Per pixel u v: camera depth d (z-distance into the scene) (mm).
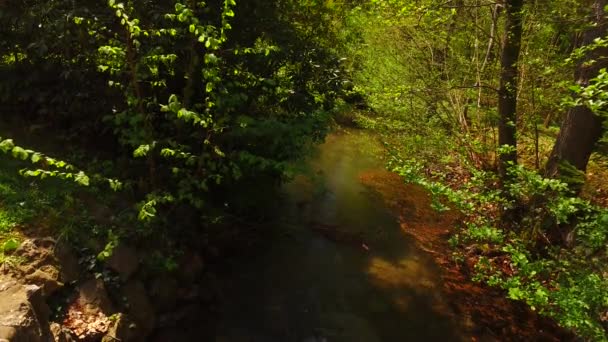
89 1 4531
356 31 9141
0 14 4453
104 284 3838
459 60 8172
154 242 4484
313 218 7012
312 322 4953
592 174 6746
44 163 4543
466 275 6039
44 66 4910
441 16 7477
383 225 7125
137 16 4305
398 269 6078
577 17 5750
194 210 5164
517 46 6438
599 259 4359
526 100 7176
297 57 5859
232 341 4469
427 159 8305
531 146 8055
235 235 5910
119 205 4566
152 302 4238
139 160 5027
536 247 5832
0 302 2980
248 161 4961
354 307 5293
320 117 5551
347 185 8359
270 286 5348
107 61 4141
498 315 5371
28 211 3943
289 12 6211
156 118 5070
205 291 4902
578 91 3264
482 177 5738
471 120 8672
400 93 7941
